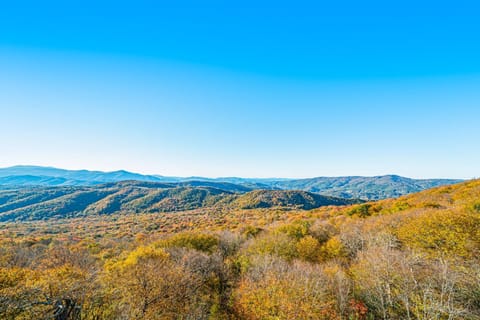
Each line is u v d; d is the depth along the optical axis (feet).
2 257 98.89
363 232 104.53
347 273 77.25
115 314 45.37
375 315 55.62
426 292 43.93
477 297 44.04
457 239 59.57
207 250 122.31
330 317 53.98
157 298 60.03
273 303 57.06
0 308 30.71
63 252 111.65
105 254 133.59
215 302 79.41
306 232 128.06
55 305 33.83
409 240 73.31
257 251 109.91
